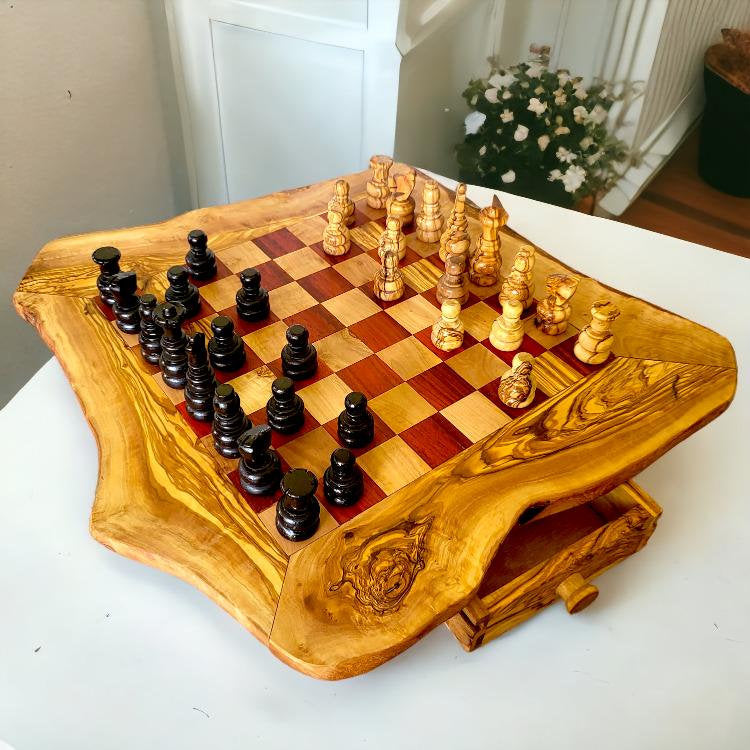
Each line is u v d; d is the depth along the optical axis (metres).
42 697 0.48
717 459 0.66
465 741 0.48
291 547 0.47
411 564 0.46
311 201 0.75
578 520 0.60
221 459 0.52
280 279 0.66
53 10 0.86
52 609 0.52
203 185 1.22
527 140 1.20
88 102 0.96
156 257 0.68
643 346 0.62
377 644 0.43
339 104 1.02
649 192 1.39
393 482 0.51
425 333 0.62
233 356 0.58
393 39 0.93
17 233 0.91
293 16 0.96
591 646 0.54
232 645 0.51
